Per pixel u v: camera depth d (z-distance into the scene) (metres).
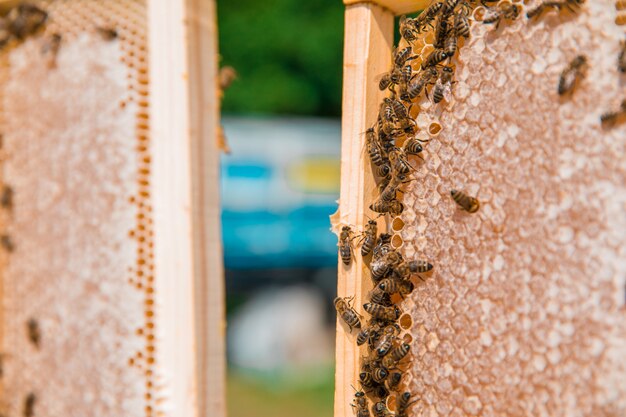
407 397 0.49
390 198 0.50
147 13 0.58
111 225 0.60
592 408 0.46
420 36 0.51
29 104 0.65
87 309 0.61
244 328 1.90
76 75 0.62
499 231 0.48
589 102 0.46
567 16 0.47
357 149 0.51
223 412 0.58
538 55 0.47
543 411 0.47
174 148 0.57
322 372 1.77
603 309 0.46
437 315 0.49
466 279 0.49
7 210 0.67
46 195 0.64
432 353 0.49
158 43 0.57
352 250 0.51
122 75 0.60
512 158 0.48
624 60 0.46
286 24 2.30
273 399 1.59
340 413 0.51
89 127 0.61
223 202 1.82
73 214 0.62
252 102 2.28
